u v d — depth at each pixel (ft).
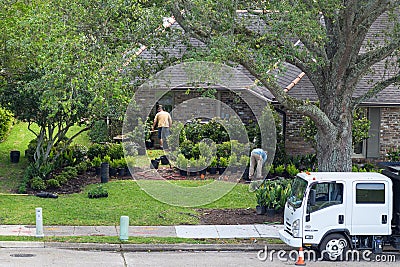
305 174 57.16
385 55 67.62
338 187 55.36
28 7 72.28
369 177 55.88
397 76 70.74
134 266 52.49
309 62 66.33
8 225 63.67
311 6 62.39
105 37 62.75
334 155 69.10
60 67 57.11
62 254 55.88
